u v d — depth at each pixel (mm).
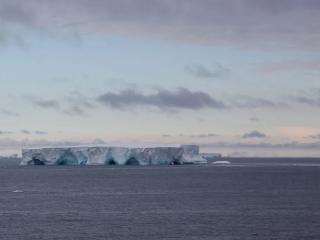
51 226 96438
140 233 89688
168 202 136750
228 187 189000
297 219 105062
